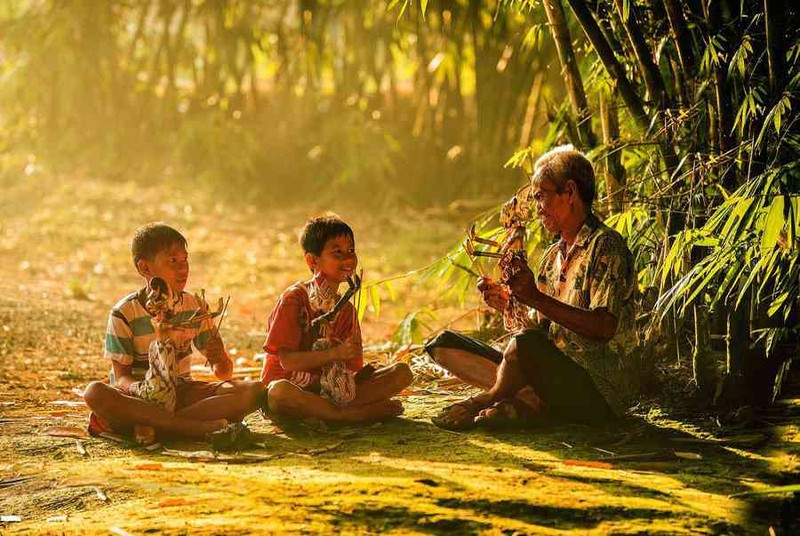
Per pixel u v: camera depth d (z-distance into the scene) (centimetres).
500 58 1942
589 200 684
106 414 669
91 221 1777
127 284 1432
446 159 2042
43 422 734
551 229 695
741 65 684
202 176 1998
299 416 698
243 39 2064
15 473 608
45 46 2073
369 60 2053
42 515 538
